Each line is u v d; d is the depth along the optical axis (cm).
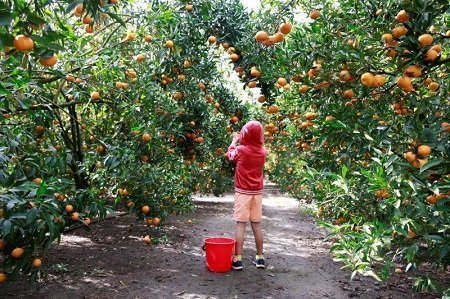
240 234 455
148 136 493
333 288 406
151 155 548
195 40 584
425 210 225
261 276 441
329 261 504
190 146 762
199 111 735
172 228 686
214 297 378
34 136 457
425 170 245
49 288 386
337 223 459
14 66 304
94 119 645
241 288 403
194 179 944
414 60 267
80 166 533
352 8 365
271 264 488
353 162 364
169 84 615
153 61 559
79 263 468
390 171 236
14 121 453
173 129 571
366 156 337
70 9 216
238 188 455
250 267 474
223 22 568
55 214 286
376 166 251
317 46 339
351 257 242
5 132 365
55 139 546
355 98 349
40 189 278
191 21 568
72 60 441
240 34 560
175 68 608
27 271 338
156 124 523
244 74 530
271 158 1575
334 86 350
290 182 1168
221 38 569
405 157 254
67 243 557
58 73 410
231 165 981
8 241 310
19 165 349
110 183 553
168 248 551
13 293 370
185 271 452
